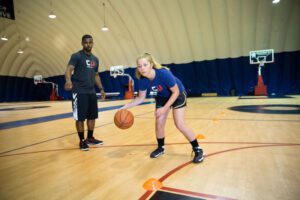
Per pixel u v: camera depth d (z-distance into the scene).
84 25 20.75
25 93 28.41
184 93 2.71
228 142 3.34
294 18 15.34
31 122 6.55
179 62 20.39
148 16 18.38
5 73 25.70
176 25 18.28
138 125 5.26
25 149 3.40
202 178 2.08
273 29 16.22
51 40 23.86
